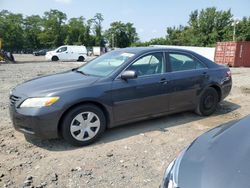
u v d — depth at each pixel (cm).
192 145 266
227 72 633
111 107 463
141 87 490
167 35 8475
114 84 464
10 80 1171
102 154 417
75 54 3197
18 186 332
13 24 8838
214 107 616
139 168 378
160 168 379
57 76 505
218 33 6166
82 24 9781
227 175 200
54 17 9319
